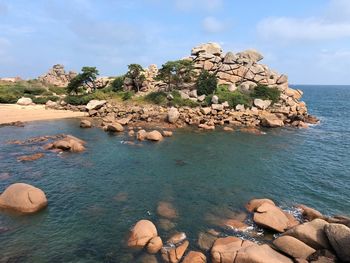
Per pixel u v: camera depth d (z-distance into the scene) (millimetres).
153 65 96188
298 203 22562
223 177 28391
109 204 21562
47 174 27516
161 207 21219
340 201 23141
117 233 17516
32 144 38562
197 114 60375
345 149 40312
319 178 28484
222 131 51156
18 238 16734
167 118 56844
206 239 16906
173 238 16922
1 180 25469
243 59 76750
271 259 13547
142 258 15031
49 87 103812
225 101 64312
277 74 77562
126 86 81625
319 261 13984
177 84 76500
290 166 32312
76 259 14969
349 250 13766
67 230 17750
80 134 46250
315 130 54031
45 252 15500
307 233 15406
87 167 30031
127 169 29891
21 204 19781
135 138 44188
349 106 102250
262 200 21203
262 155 36719
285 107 65750
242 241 15617
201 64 79125
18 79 125375
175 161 33281
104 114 63812
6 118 57156
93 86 89188
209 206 21688
